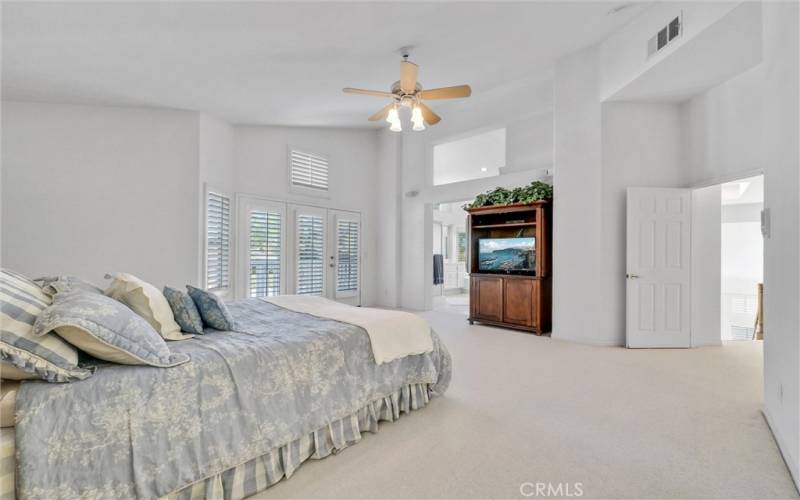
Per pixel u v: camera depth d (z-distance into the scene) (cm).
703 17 289
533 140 575
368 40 338
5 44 287
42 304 162
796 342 176
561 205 468
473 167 931
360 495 170
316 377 199
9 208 395
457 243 1113
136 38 290
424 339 256
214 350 180
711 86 393
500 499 167
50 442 130
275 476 178
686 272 430
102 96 404
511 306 523
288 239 621
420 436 222
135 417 144
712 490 172
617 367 355
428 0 288
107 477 137
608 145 433
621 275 438
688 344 429
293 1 262
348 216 712
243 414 169
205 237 491
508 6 320
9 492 126
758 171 349
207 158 498
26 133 401
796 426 175
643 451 205
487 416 249
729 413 253
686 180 432
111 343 149
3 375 138
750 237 752
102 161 431
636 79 375
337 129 694
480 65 448
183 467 151
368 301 748
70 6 242
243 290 560
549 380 319
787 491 171
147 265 451
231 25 284
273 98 462
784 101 192
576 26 379
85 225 423
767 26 220
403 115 691
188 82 389
